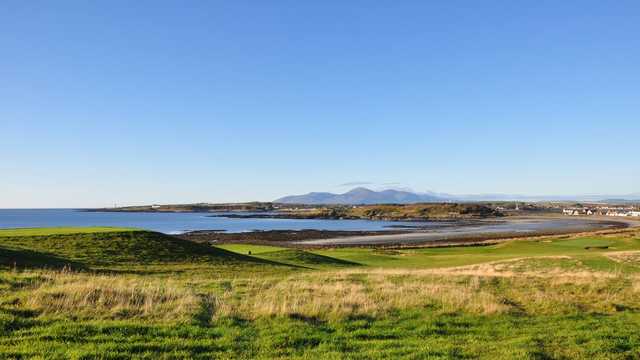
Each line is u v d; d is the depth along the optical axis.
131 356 9.07
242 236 116.75
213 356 9.38
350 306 13.96
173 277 27.02
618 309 15.69
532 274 27.69
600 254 42.53
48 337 9.91
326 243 100.50
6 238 36.22
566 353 10.31
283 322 12.19
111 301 13.06
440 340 11.03
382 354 9.82
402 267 42.72
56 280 17.25
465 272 30.77
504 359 9.68
